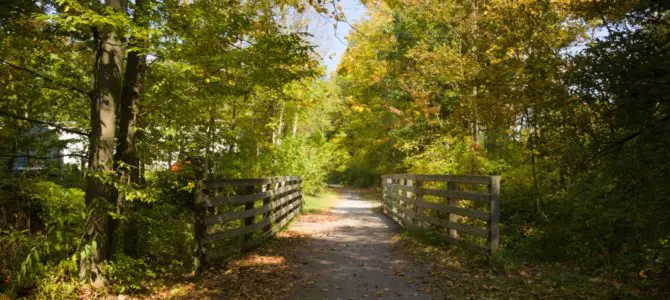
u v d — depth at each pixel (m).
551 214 9.68
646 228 5.63
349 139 36.06
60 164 7.22
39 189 6.36
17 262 5.68
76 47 7.33
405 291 5.66
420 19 14.52
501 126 10.93
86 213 5.68
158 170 8.27
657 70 5.09
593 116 6.54
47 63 6.99
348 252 8.36
